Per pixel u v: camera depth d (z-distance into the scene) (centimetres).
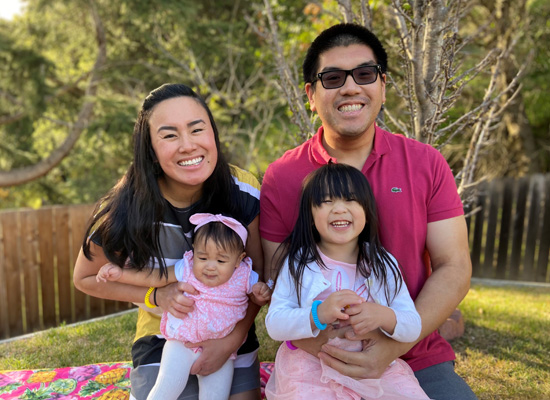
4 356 378
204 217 218
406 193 224
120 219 221
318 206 206
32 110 1114
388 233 224
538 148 1130
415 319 197
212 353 220
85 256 231
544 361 355
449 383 218
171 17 1102
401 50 335
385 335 201
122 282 226
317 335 201
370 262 208
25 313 682
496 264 816
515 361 354
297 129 434
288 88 408
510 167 1083
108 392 280
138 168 221
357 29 227
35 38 1203
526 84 955
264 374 299
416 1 333
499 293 594
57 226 691
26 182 1212
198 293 217
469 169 388
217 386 224
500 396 306
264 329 397
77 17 1237
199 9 1309
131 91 1092
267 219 245
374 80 225
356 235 207
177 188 230
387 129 358
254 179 257
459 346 385
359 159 238
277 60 427
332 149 241
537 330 421
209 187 235
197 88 809
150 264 226
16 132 1251
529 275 799
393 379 204
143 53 1300
